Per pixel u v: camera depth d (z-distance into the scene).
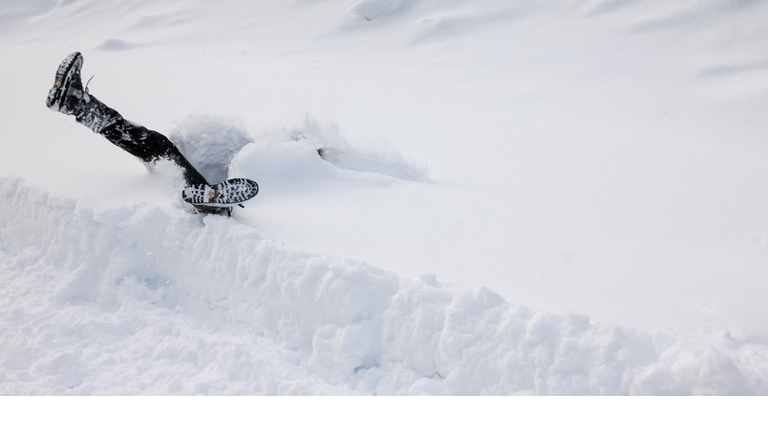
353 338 2.00
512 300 2.12
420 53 16.30
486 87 10.63
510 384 1.75
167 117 7.23
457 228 2.92
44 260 2.92
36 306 2.53
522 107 8.34
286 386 1.90
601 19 15.28
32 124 5.98
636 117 7.57
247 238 2.42
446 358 1.86
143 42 24.86
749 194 3.47
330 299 2.10
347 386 1.98
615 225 2.99
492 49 15.15
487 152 5.03
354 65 15.29
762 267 2.39
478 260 2.50
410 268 2.41
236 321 2.38
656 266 2.41
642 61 11.75
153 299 2.58
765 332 1.88
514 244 2.70
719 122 7.12
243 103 8.67
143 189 3.42
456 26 18.06
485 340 1.82
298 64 15.97
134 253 2.73
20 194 3.16
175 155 2.96
